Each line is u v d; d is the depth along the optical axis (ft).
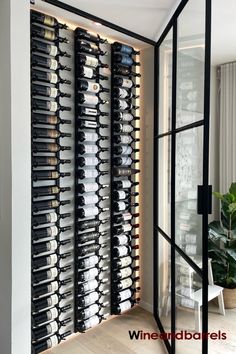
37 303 7.16
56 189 7.47
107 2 6.79
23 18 5.91
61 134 7.55
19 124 5.93
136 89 9.62
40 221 7.17
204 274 5.68
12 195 5.87
